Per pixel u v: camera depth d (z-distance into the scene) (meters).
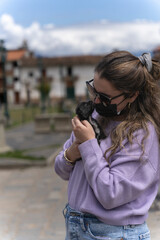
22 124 18.66
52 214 4.29
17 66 55.69
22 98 55.97
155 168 1.33
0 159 7.81
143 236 1.38
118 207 1.33
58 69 52.56
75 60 51.03
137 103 1.39
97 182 1.29
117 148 1.34
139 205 1.36
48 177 6.31
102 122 1.46
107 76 1.33
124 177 1.28
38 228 3.84
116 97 1.35
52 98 52.59
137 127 1.33
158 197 3.92
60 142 10.48
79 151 1.46
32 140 11.61
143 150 1.30
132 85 1.33
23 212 4.41
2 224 4.00
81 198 1.43
